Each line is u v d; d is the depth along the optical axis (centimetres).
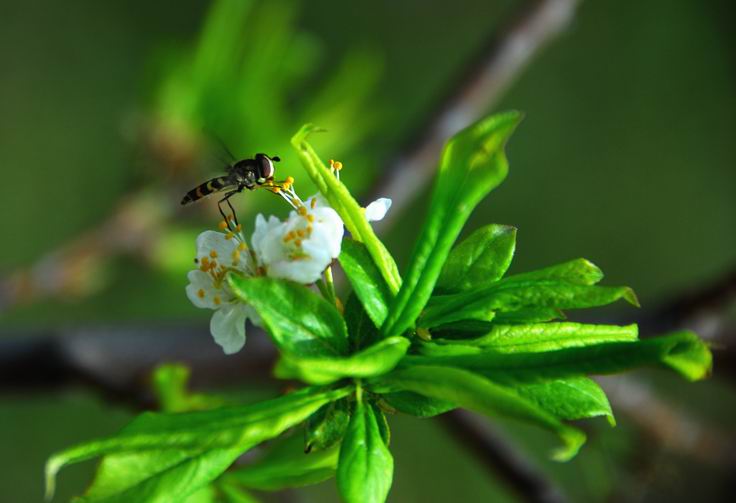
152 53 40
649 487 37
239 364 35
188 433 22
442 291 24
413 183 37
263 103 37
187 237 42
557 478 69
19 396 35
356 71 37
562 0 39
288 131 37
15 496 71
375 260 24
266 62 37
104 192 82
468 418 34
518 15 39
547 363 23
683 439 38
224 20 38
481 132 24
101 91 85
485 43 39
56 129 83
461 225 24
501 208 87
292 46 38
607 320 35
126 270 62
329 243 24
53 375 35
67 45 85
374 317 24
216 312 24
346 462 23
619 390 37
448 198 24
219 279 24
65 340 35
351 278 24
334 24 87
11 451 72
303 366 22
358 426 23
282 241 24
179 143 40
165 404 27
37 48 85
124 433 22
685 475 43
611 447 37
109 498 22
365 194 36
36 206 81
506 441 34
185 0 87
